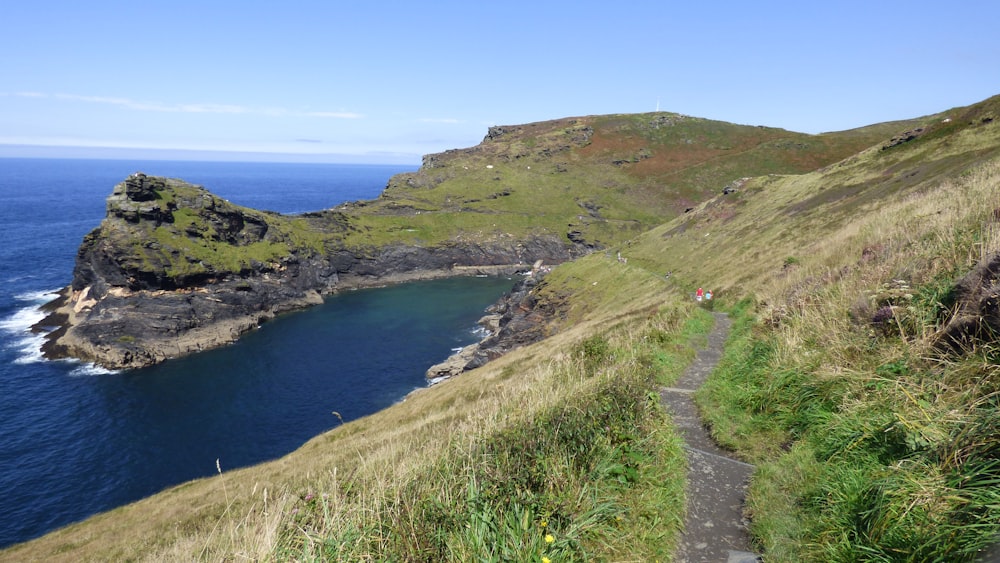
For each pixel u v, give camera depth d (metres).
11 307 86.50
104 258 77.19
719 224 65.44
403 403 36.41
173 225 86.94
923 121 154.62
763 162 148.00
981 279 6.35
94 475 41.41
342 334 80.19
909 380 6.08
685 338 16.45
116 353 65.94
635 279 61.84
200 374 63.19
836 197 48.41
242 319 82.94
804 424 7.20
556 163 173.12
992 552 3.26
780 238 43.59
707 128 180.75
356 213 134.38
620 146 180.12
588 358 15.00
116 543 18.75
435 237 132.50
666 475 6.36
